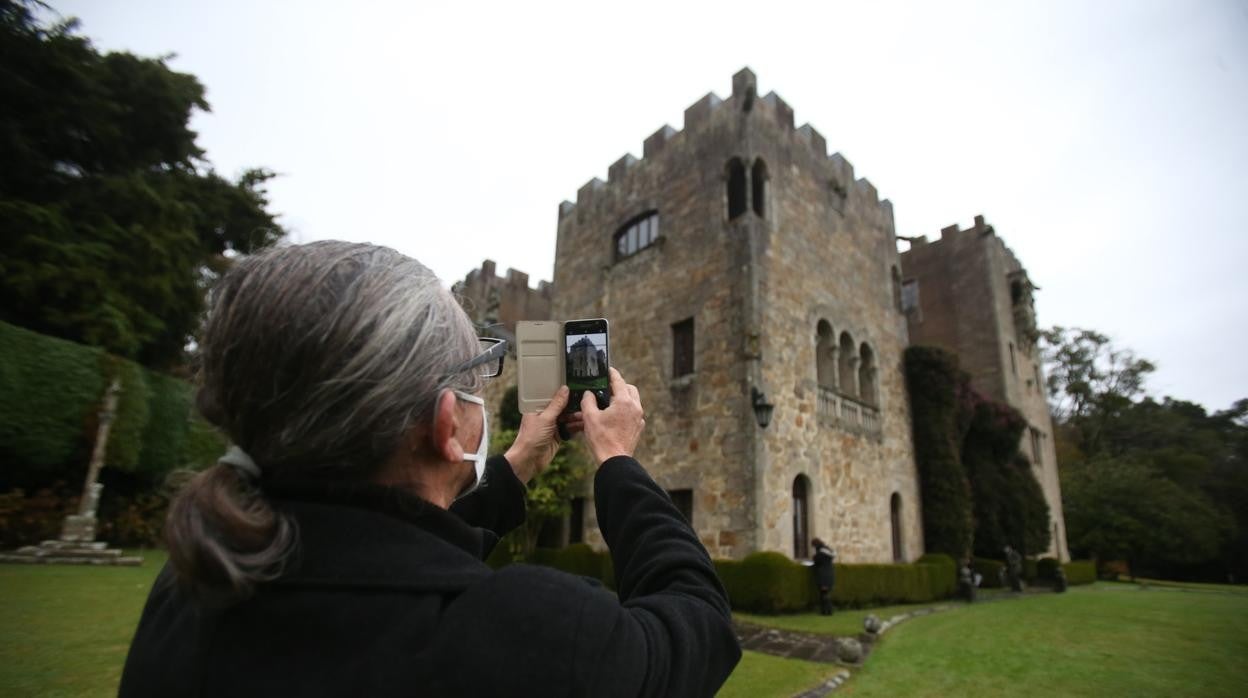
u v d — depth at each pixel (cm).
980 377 2308
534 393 144
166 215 1497
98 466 1102
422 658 60
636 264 1555
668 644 75
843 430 1415
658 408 1370
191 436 1423
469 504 131
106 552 974
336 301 75
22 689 363
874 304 1695
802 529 1246
